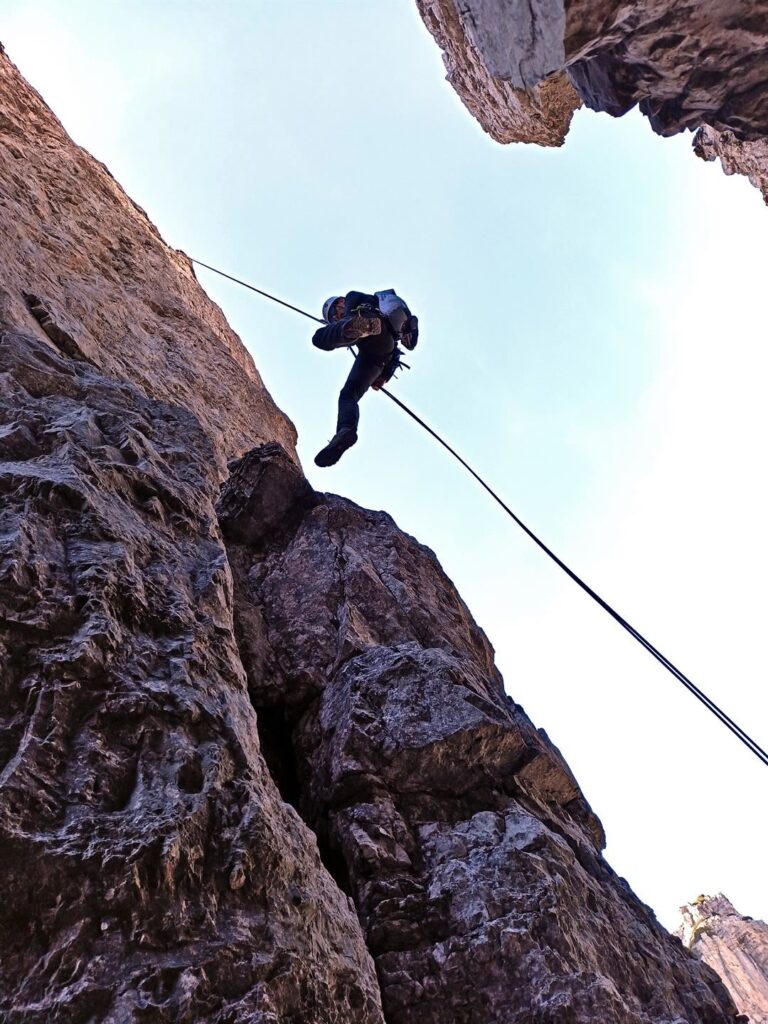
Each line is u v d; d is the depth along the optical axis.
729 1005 5.81
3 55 13.62
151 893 3.11
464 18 3.87
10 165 10.72
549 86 5.44
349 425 6.55
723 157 8.91
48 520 4.29
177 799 3.42
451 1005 4.32
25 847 3.02
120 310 10.09
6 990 2.78
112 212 12.86
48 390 5.71
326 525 7.82
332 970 3.45
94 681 3.69
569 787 6.36
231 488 7.98
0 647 3.58
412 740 5.50
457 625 7.57
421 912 4.67
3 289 6.61
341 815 5.19
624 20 3.28
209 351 11.73
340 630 6.62
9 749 3.32
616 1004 4.33
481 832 5.23
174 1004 2.86
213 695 4.07
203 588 4.76
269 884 3.43
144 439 5.71
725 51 3.43
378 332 6.35
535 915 4.66
